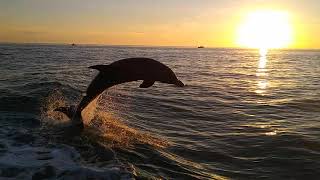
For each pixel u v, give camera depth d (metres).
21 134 8.81
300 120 12.66
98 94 9.62
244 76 32.69
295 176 7.36
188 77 29.12
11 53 62.28
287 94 19.89
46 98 13.34
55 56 57.97
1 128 9.35
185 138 9.91
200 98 17.44
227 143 9.52
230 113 13.83
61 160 7.05
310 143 9.56
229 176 7.25
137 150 8.27
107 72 9.15
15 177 6.16
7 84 17.22
